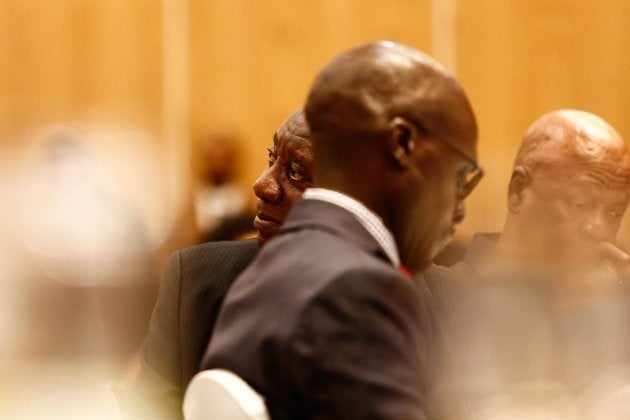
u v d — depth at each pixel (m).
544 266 4.24
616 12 15.22
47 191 10.79
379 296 3.08
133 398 4.61
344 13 14.73
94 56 14.18
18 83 14.01
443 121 3.25
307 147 4.21
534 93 15.09
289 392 3.09
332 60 3.37
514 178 4.37
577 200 4.24
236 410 3.12
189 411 3.34
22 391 5.07
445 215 3.34
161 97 14.29
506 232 4.36
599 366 4.11
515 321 4.12
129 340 9.66
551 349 4.11
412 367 3.07
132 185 13.80
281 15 14.59
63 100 14.05
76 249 9.93
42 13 14.09
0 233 9.95
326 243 3.23
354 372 3.00
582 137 4.27
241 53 14.49
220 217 10.76
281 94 14.58
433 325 3.38
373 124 3.22
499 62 15.01
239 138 14.35
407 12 14.87
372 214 3.28
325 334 3.03
